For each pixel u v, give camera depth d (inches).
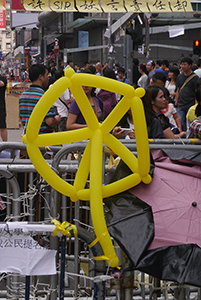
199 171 91.3
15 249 87.4
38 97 186.2
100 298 77.9
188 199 84.7
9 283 103.5
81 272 132.6
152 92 152.5
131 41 486.3
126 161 83.6
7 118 576.4
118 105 79.7
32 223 95.3
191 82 319.6
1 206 108.5
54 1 280.8
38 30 1930.4
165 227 79.3
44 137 78.8
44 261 88.9
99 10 290.4
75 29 1501.0
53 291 100.9
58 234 83.3
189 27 836.0
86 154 82.6
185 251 76.9
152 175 86.1
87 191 81.1
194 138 136.5
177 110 329.1
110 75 280.1
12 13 1844.2
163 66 449.1
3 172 98.0
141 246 75.8
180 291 92.0
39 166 78.7
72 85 76.0
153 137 150.9
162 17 964.6
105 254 76.9
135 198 83.3
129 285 82.0
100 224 76.9
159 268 74.5
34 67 190.2
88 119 80.5
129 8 291.7
